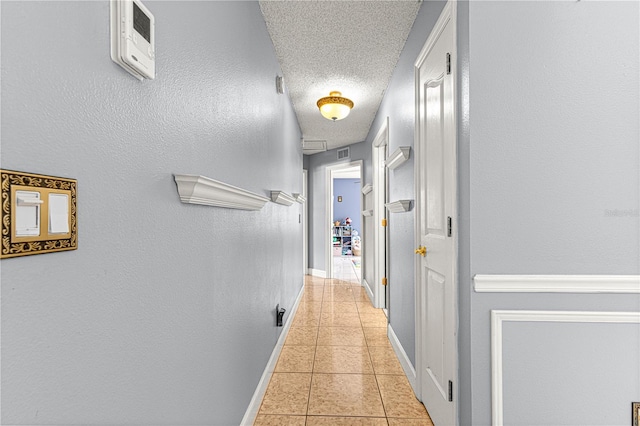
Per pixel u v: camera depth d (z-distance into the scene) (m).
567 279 1.25
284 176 3.06
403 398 2.02
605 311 1.25
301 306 4.14
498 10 1.29
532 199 1.28
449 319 1.50
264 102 2.11
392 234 2.89
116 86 0.67
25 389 0.47
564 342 1.27
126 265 0.70
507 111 1.29
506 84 1.28
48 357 0.51
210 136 1.17
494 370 1.27
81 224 0.57
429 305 1.83
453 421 1.45
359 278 6.03
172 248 0.90
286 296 3.16
